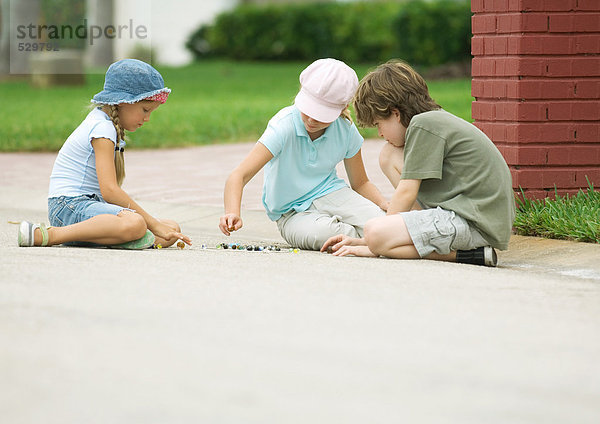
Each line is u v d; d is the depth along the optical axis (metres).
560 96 12.23
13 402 4.91
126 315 6.64
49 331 6.21
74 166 10.74
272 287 7.71
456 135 9.72
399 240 9.57
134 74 10.64
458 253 9.76
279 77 50.94
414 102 10.11
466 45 50.03
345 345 6.00
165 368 5.46
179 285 7.71
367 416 4.80
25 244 10.02
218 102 34.75
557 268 9.67
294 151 10.62
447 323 6.62
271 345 5.96
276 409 4.86
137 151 23.61
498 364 5.70
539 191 12.31
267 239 12.21
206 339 6.07
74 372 5.38
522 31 12.08
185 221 13.71
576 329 6.56
